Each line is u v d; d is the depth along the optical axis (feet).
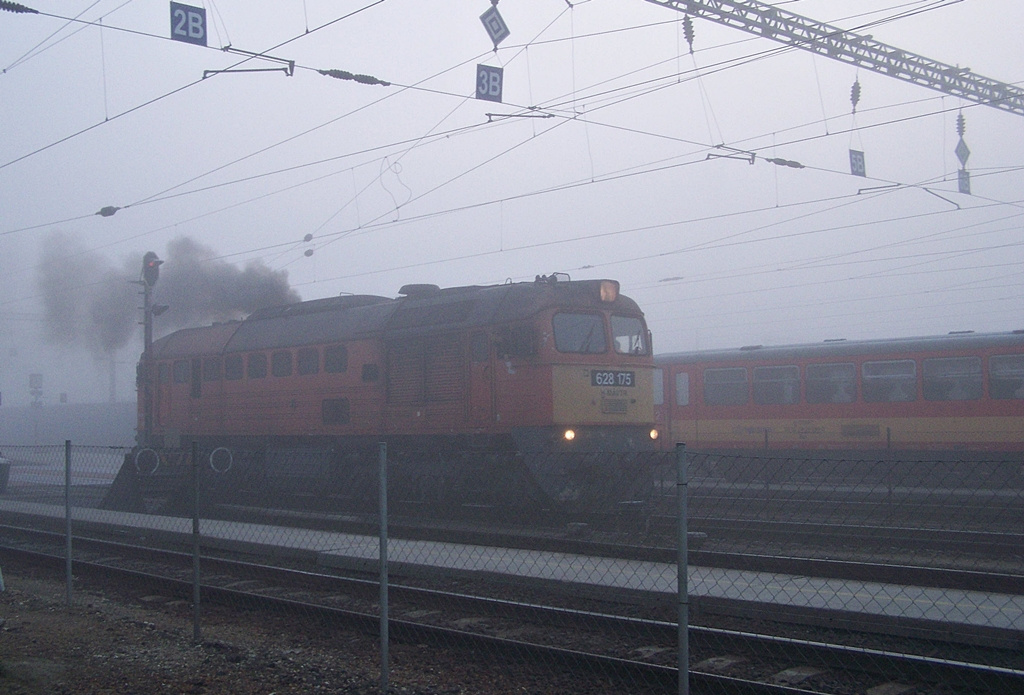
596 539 41.42
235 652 25.05
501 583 31.50
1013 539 38.14
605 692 21.24
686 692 15.16
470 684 22.12
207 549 44.19
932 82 61.26
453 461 49.85
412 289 59.11
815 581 30.09
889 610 24.81
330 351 59.36
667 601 27.50
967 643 22.62
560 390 47.57
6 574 40.93
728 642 23.29
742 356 78.43
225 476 62.44
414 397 53.98
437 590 31.86
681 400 81.97
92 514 55.42
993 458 64.34
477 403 50.42
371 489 54.60
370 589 32.14
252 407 65.16
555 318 48.49
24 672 22.85
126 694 21.52
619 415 49.98
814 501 44.70
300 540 42.47
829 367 73.61
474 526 45.27
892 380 70.33
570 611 26.61
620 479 46.62
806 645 21.97
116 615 30.81
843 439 72.18
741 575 30.94
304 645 26.61
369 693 21.33
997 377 65.46
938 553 37.40
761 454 72.54
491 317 50.01
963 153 63.77
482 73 43.04
